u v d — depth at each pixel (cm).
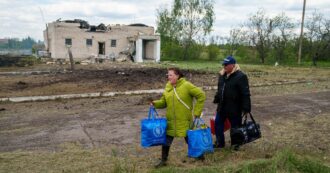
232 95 684
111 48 5241
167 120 629
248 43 4725
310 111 1170
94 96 1427
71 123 961
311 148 759
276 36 4550
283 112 1145
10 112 1109
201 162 648
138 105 1230
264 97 1448
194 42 5344
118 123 964
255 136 702
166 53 5438
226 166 609
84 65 3616
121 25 5388
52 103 1273
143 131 607
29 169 619
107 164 644
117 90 1606
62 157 683
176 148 742
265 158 677
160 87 1720
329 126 961
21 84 1817
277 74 2628
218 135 719
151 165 641
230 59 681
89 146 760
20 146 760
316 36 4438
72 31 4966
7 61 3669
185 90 616
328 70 3155
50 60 4175
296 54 4594
